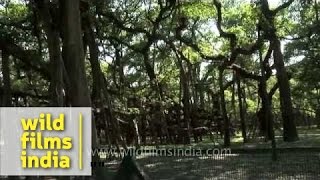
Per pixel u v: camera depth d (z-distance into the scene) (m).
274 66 29.75
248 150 21.73
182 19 32.47
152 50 42.22
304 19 36.03
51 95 14.09
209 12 33.41
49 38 14.44
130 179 11.49
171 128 31.17
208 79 58.75
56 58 14.09
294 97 49.19
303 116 52.59
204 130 33.78
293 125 28.39
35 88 27.86
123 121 26.56
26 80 29.56
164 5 33.62
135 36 36.22
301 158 18.28
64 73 14.16
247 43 30.28
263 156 19.78
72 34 14.15
